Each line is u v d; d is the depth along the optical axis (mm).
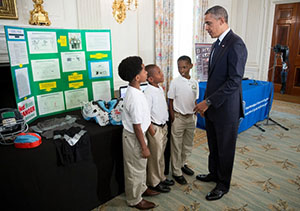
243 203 1853
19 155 1285
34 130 1583
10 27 1458
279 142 3072
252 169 2387
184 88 1925
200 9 4312
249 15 5211
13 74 1491
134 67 1465
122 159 1846
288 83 5465
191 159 2582
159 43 3600
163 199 1889
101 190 1759
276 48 3512
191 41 4426
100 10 2771
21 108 1599
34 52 1740
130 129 1555
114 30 3057
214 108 1775
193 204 1833
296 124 3758
